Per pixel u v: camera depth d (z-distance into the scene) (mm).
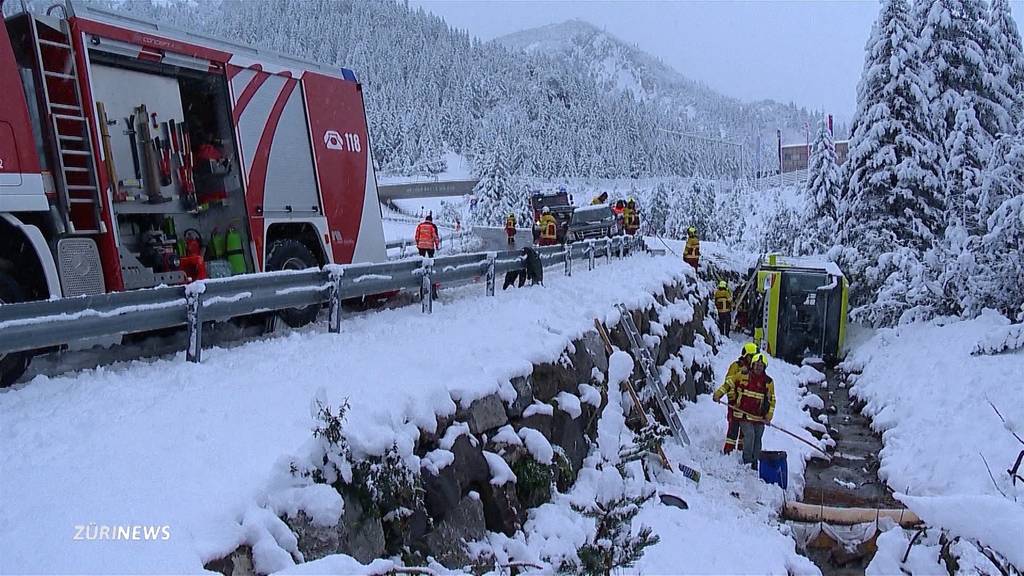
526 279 13250
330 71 11273
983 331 15148
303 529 4250
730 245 69188
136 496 3916
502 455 6676
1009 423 9984
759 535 8180
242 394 5691
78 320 5645
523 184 87250
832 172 32531
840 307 20516
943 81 24328
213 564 3623
